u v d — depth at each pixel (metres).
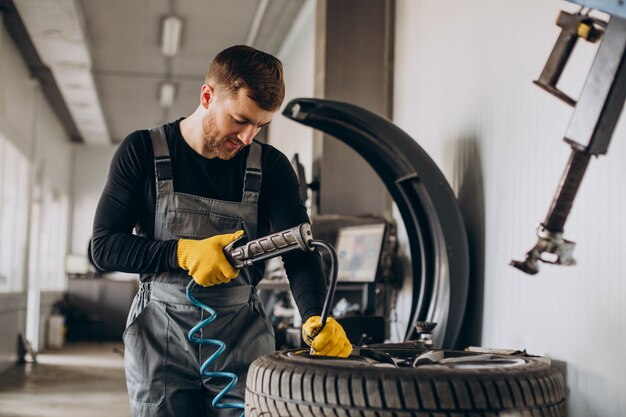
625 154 1.99
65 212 13.96
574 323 2.24
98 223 1.66
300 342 3.60
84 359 8.85
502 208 2.76
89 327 12.12
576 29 1.82
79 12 7.17
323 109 3.08
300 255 1.73
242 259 1.53
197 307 1.69
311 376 1.32
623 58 1.49
